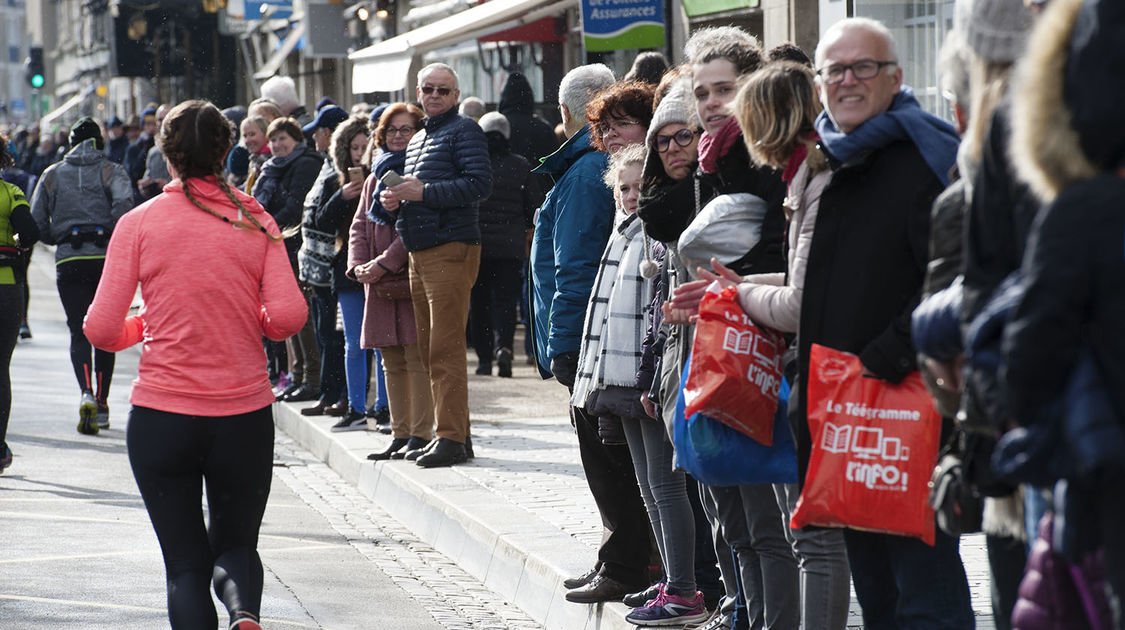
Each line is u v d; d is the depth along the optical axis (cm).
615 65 3959
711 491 1268
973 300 747
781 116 1067
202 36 8831
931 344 820
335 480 2502
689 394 1123
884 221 988
